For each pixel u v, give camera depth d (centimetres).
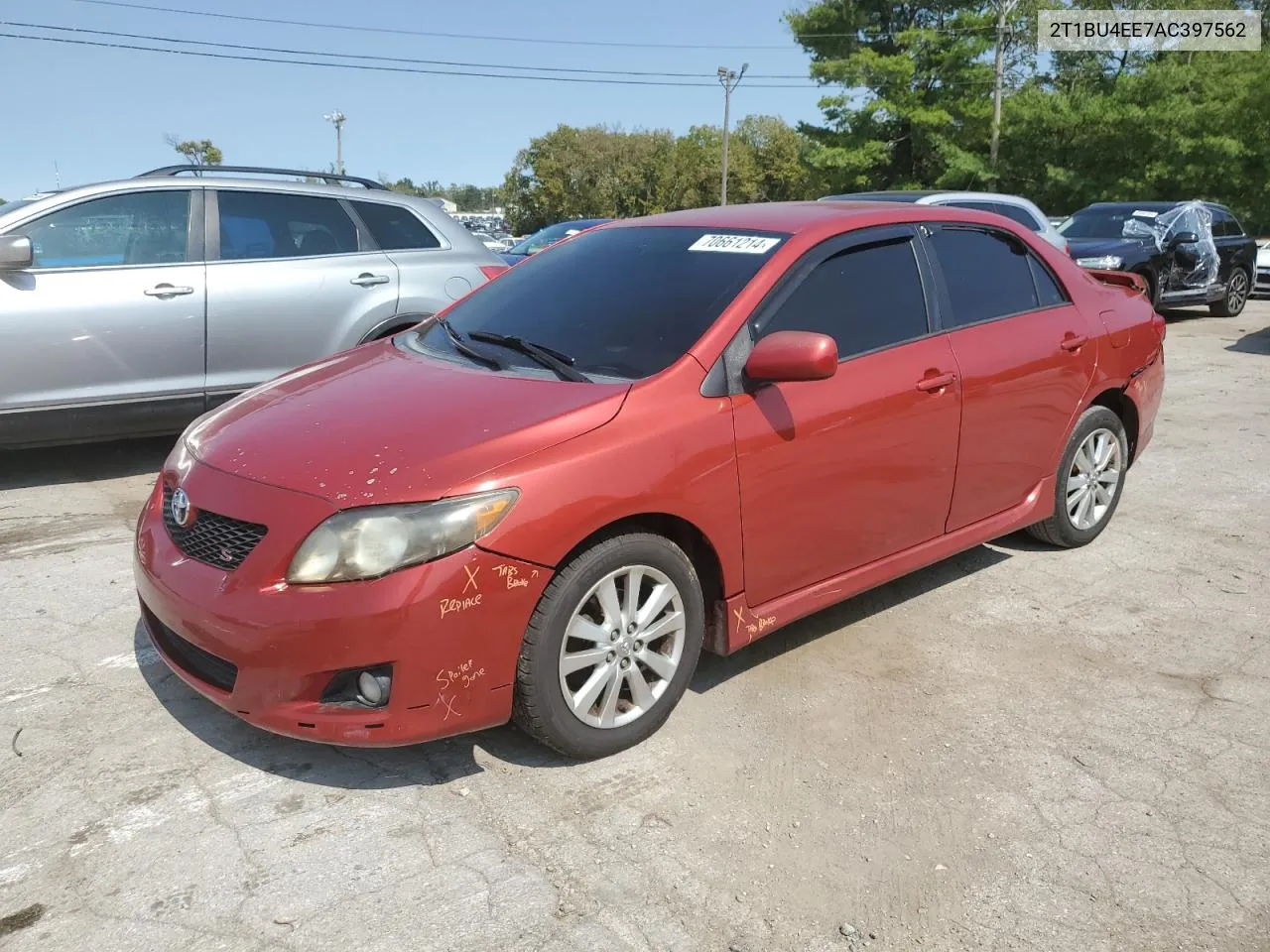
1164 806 291
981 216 437
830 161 3916
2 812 280
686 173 7369
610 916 245
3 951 230
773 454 330
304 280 606
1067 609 427
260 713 274
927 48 3884
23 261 519
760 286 344
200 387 582
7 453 657
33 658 370
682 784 299
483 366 349
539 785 297
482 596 271
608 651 301
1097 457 484
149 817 279
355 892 251
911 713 341
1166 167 3170
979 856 269
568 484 283
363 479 274
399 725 271
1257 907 251
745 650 388
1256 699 352
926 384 377
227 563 282
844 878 260
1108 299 487
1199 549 496
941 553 407
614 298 366
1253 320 1434
